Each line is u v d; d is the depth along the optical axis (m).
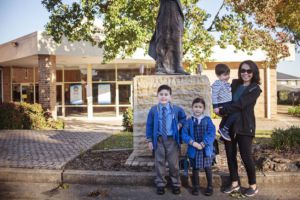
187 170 5.57
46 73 18.58
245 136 5.07
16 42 19.95
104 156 7.19
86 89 24.34
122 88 24.39
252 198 5.08
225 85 5.29
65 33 15.35
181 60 6.88
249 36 15.02
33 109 15.06
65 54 18.83
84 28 15.36
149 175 5.68
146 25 14.16
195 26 15.16
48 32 15.41
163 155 5.26
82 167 6.23
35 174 5.85
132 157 6.73
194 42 15.21
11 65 24.80
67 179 5.79
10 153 7.61
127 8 13.95
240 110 5.08
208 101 6.46
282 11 15.73
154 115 5.35
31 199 5.08
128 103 24.31
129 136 10.88
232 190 5.28
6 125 14.13
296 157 6.52
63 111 24.64
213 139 5.17
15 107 14.58
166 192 5.36
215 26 15.40
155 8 13.93
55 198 5.12
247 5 14.26
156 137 5.27
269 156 6.55
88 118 24.00
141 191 5.43
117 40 14.36
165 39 6.79
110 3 14.19
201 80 6.48
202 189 5.48
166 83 6.55
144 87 6.61
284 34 15.46
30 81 26.28
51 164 6.39
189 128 5.23
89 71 24.09
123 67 24.27
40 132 12.23
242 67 5.18
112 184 5.72
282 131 7.63
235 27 15.28
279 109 34.53
